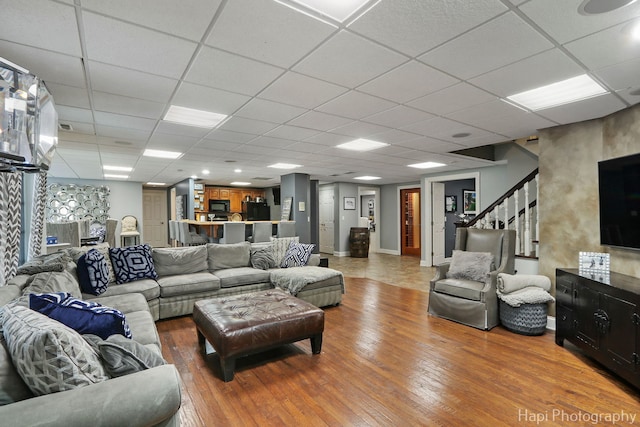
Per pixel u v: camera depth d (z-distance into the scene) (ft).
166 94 8.44
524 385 7.25
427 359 8.58
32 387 3.56
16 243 9.73
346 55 6.43
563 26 5.39
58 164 19.51
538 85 7.94
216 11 4.97
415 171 23.47
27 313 4.38
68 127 11.41
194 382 7.41
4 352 3.80
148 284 11.19
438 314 12.14
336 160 18.74
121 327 4.88
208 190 34.27
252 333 7.70
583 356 8.79
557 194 11.21
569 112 9.80
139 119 10.58
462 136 13.14
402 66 6.91
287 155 17.10
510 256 12.05
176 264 13.01
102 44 5.95
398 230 31.24
